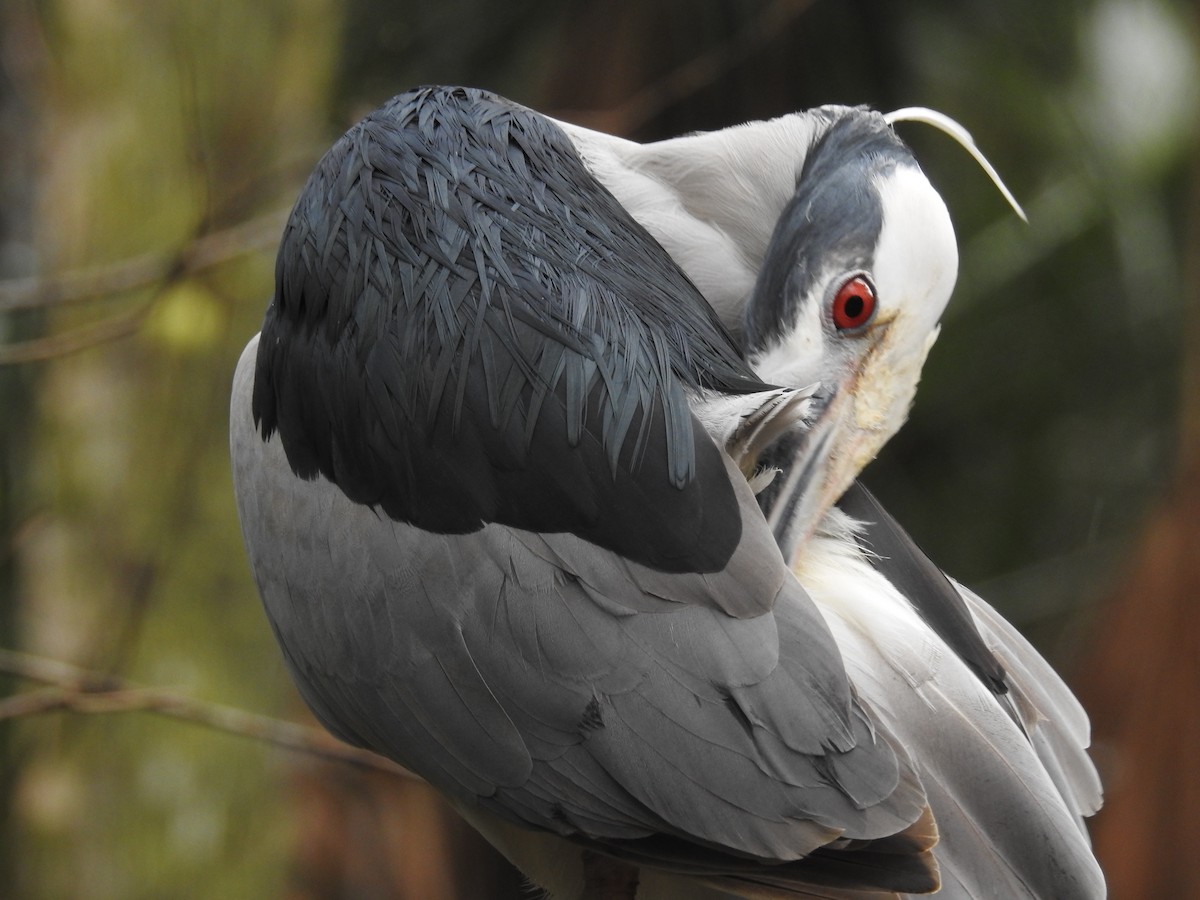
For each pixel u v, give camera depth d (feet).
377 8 40.83
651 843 15.57
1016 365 48.73
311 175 18.93
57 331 35.55
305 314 18.28
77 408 35.40
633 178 21.06
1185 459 37.14
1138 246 46.24
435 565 16.58
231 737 35.53
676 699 15.19
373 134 18.67
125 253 34.96
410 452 16.84
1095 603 43.70
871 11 42.11
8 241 42.63
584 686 15.53
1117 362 48.57
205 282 31.01
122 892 35.35
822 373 19.92
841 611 17.08
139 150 34.99
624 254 18.13
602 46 41.01
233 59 34.53
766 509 19.36
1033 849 15.84
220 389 35.14
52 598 35.53
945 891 15.48
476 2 41.37
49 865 35.45
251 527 19.31
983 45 44.27
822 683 15.05
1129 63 46.16
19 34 38.63
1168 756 34.71
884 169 20.08
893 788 14.71
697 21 40.75
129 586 35.12
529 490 16.20
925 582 19.08
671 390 16.38
